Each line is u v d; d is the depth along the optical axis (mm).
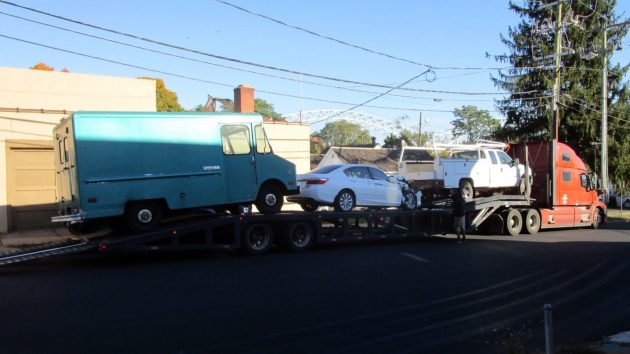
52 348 5770
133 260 12086
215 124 12289
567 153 22219
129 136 11125
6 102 16172
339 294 8781
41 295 8258
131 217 11273
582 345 6426
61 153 11625
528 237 19000
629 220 30562
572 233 20906
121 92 18016
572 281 10555
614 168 39000
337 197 14820
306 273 10523
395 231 15750
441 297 8867
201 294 8477
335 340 6375
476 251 14555
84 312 7277
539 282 10391
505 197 19438
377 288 9352
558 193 21500
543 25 33000
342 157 41062
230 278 9836
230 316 7254
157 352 5715
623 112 37469
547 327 4992
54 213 16938
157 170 11430
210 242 12148
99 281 9422
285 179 13391
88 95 17453
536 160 21719
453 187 18328
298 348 6020
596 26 35688
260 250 12938
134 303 7816
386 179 16281
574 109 37031
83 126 10625
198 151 11984
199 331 6531
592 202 23219
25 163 16531
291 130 22312
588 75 37188
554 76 31281
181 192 11695
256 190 12852
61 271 10484
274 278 9922
